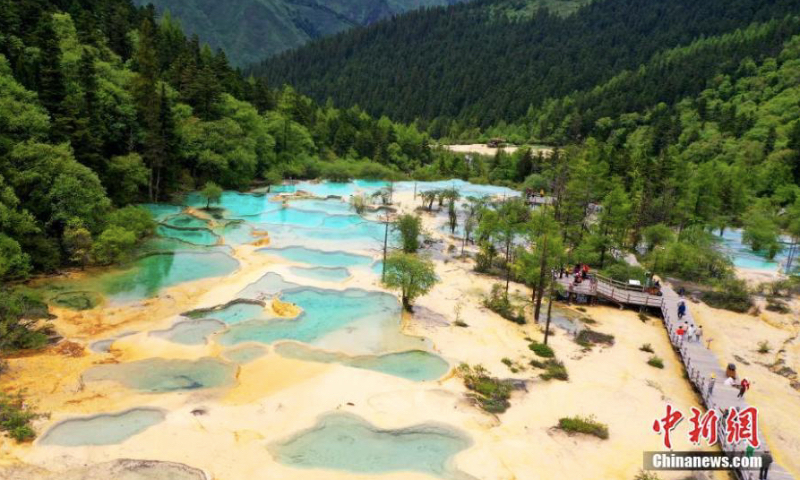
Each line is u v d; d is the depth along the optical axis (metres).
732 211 86.94
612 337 41.69
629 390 33.19
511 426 27.84
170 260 49.59
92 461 22.03
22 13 68.81
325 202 80.12
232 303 40.75
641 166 90.50
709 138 122.06
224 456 23.19
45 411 25.06
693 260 57.09
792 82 136.88
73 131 54.12
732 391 32.25
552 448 26.27
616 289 49.44
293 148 105.19
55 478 20.84
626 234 71.00
